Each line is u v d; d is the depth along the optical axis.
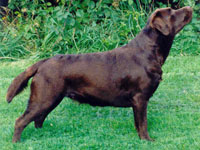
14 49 5.06
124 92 3.15
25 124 3.14
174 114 3.55
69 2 4.92
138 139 3.16
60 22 4.96
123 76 3.12
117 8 5.11
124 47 3.20
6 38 5.20
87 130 3.35
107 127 3.39
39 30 5.16
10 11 5.76
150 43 3.14
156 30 3.13
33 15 5.28
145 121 3.15
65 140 3.18
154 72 3.12
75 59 3.16
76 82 3.14
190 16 3.15
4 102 3.87
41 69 3.13
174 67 4.54
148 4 5.41
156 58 3.14
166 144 3.07
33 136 3.26
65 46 4.95
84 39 4.96
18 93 3.19
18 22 5.43
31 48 5.09
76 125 3.44
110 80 3.13
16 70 4.63
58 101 3.23
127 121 3.46
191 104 3.75
